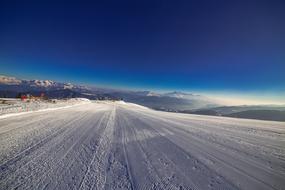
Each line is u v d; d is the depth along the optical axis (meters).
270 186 3.28
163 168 4.04
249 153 5.20
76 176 3.55
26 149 5.14
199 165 4.24
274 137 7.61
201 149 5.54
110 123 10.74
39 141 6.01
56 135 6.96
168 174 3.73
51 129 8.08
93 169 3.91
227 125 11.21
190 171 3.89
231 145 6.07
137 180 3.44
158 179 3.49
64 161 4.33
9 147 5.27
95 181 3.36
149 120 12.98
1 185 3.14
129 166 4.12
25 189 3.02
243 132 8.67
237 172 3.87
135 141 6.44
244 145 6.10
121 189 3.09
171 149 5.50
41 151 5.00
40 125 8.95
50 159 4.44
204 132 8.41
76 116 13.63
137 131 8.35
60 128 8.41
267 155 5.04
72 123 10.09
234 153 5.19
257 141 6.75
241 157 4.85
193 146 5.87
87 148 5.43
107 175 3.63
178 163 4.35
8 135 6.66
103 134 7.47
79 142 6.09
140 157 4.74
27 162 4.20
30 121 10.03
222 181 3.45
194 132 8.36
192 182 3.39
